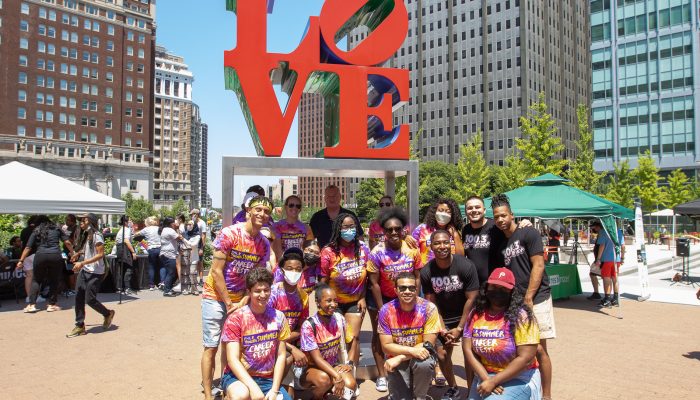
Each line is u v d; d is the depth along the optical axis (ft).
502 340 11.17
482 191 145.59
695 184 146.92
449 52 281.33
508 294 11.27
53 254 29.66
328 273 16.17
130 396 15.11
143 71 271.69
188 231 38.47
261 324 12.50
